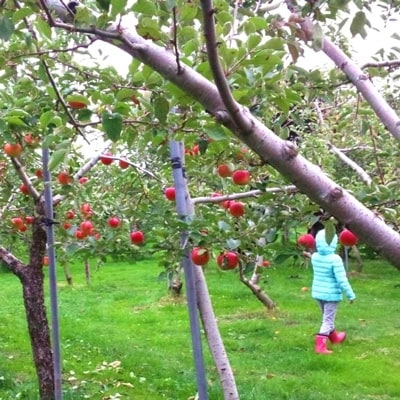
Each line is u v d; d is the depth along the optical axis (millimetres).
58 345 4582
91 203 4562
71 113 2361
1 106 3156
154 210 3709
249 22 2035
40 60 2195
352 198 1626
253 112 2502
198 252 3012
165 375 6527
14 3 1789
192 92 1623
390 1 2754
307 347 7590
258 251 2951
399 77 3373
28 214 5465
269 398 5730
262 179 3199
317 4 1932
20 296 12484
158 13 1927
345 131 4992
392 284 12172
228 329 8688
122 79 2225
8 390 5895
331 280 7375
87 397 5703
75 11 1634
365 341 7746
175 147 3379
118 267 16969
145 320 9602
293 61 2293
